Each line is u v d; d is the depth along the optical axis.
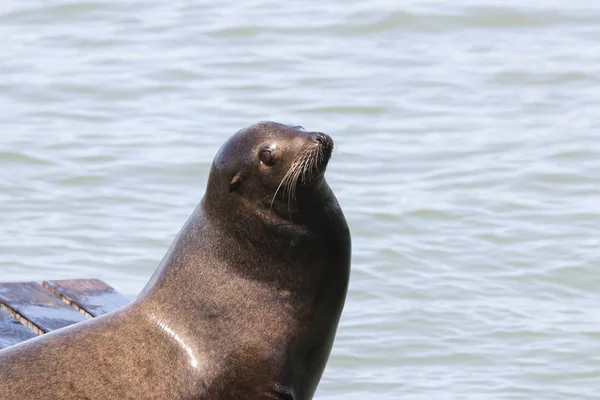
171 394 26.03
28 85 76.19
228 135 67.31
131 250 53.09
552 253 53.78
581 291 50.84
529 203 58.84
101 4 94.81
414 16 90.31
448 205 58.34
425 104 73.62
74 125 69.12
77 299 36.75
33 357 25.91
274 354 26.69
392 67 80.81
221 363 26.44
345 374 44.47
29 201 58.28
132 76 78.31
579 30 88.06
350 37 87.19
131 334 26.50
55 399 25.28
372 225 56.09
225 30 87.88
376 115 71.56
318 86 76.56
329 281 27.28
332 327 27.75
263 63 81.31
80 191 59.62
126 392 25.75
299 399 27.52
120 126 69.06
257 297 26.94
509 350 46.00
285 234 26.84
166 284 27.28
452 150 65.62
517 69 79.94
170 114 71.19
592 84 76.88
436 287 50.69
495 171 62.66
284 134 26.72
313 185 26.56
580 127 68.88
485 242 54.81
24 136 66.94
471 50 84.62
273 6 94.19
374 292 50.16
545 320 48.25
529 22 89.81
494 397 42.62
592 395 43.12
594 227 56.28
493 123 70.19
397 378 44.12
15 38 87.12
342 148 65.88
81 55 83.12
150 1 96.00
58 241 53.81
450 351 45.97
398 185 60.78
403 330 47.22
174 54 83.19
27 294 37.16
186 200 58.88
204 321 26.78
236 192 26.95
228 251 27.19
